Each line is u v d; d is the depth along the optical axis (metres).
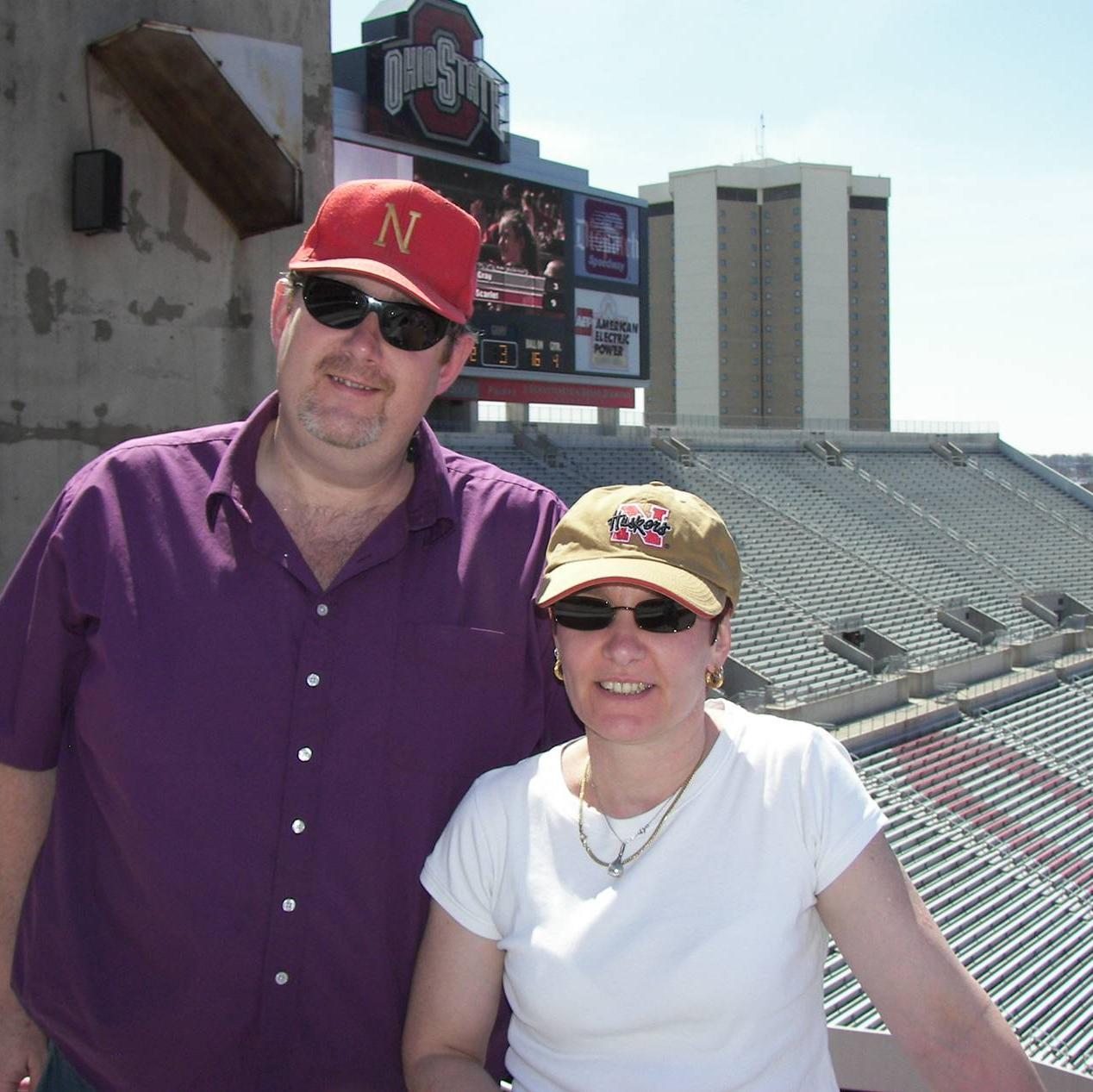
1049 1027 14.70
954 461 42.97
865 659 25.20
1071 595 34.25
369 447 2.02
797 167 80.62
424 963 1.99
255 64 3.40
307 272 2.03
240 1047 2.03
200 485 2.08
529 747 2.23
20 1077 2.23
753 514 33.28
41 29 3.24
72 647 2.07
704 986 1.72
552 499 2.31
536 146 30.25
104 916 2.07
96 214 3.26
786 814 1.78
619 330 31.50
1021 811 20.75
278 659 2.01
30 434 3.28
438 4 26.75
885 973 1.73
